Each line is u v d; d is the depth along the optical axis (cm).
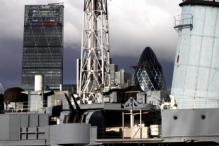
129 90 6106
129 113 5034
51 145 4806
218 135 4597
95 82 9794
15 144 4950
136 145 4797
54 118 5444
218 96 5091
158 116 5309
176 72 5281
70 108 4888
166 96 6181
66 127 4675
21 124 4997
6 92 6825
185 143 4719
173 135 4659
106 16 10469
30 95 6838
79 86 9994
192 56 5159
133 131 4941
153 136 4931
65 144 4694
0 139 4984
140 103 5141
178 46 5325
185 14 5241
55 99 6569
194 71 5134
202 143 4666
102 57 10069
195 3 5175
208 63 5112
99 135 4862
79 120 4856
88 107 5159
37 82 7000
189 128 4634
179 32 5338
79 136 4662
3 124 5003
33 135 4941
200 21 5159
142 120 5309
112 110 5075
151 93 6088
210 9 5141
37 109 5981
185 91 5150
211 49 5128
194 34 5172
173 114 4675
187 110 4653
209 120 4619
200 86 5103
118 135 5122
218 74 5109
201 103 5078
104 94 6009
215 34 5138
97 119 5006
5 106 6366
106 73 10081
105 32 10412
